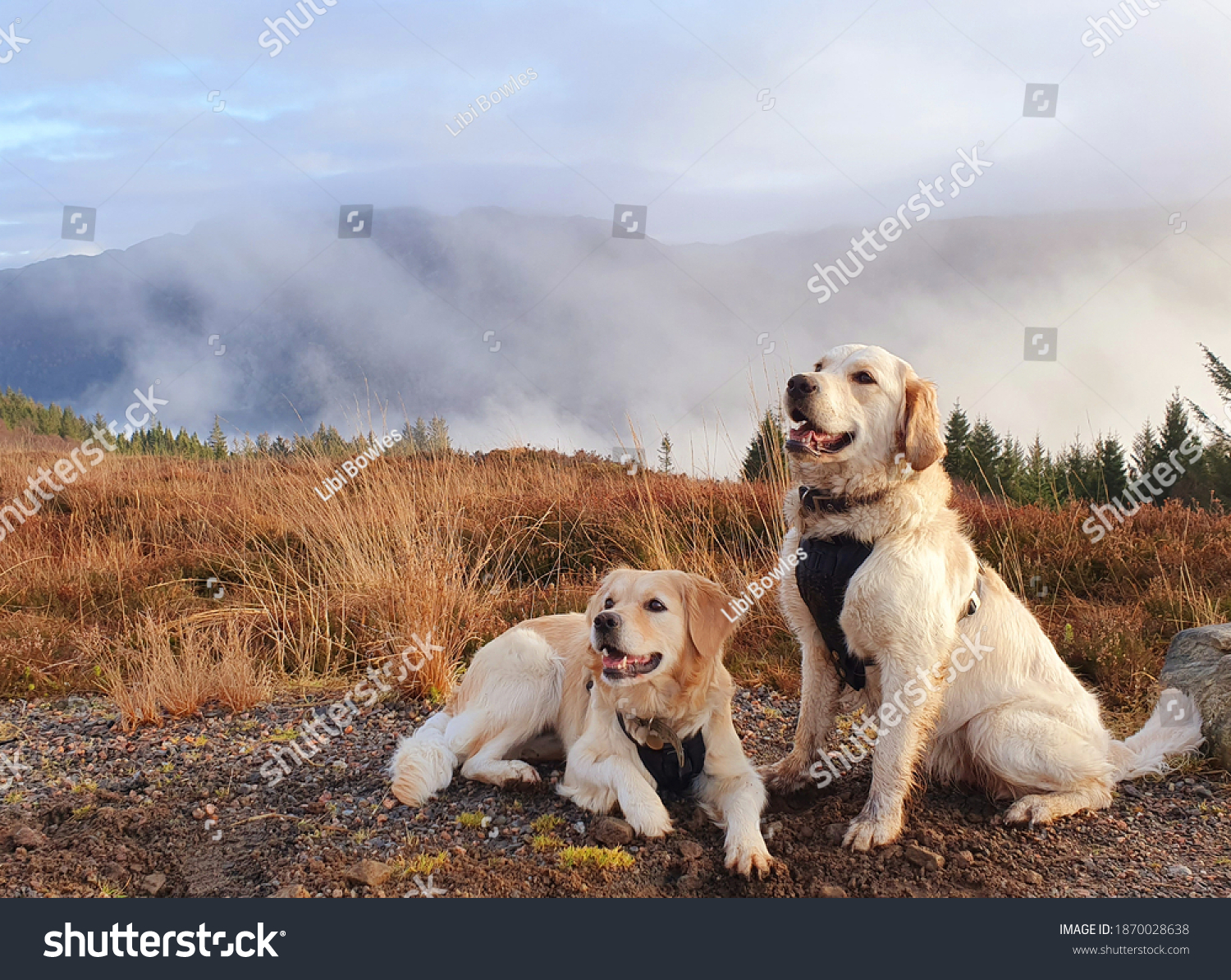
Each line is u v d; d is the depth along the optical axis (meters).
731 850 2.92
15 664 5.22
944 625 3.27
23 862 2.88
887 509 3.30
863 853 3.05
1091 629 5.37
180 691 4.62
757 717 4.62
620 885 2.78
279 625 5.85
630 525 7.41
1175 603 5.70
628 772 3.24
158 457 12.09
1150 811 3.45
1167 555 6.51
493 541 7.28
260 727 4.41
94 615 6.31
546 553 7.21
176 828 3.17
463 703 3.90
